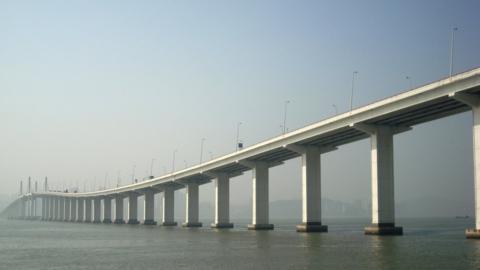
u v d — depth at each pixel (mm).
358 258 52938
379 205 84438
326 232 104562
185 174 154375
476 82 64312
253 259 54531
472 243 66250
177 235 109938
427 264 46906
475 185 67125
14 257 63031
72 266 52406
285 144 104188
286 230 125438
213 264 51000
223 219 141875
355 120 84688
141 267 50188
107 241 93250
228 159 127938
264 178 122375
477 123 66938
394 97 75875
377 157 84250
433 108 75125
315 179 104125
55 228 176000
